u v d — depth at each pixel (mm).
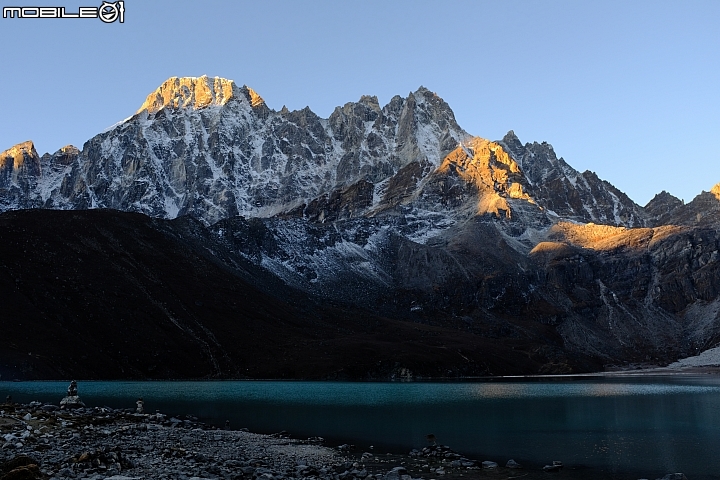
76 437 52719
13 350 172500
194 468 45281
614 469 56469
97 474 38781
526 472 54781
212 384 181375
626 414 100812
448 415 101062
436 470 54594
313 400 130625
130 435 59688
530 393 155250
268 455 58094
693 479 52438
